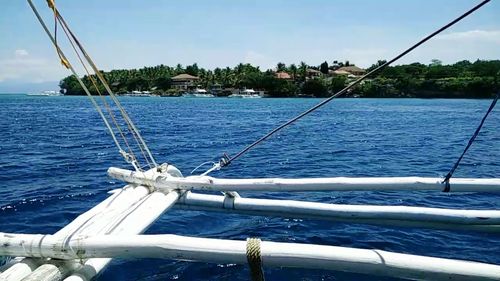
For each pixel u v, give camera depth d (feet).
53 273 11.77
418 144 72.13
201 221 24.56
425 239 21.65
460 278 10.55
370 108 233.35
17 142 68.28
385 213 19.11
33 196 30.81
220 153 59.47
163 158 54.19
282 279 16.26
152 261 18.03
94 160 50.70
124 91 581.94
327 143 73.51
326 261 10.98
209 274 16.92
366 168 47.62
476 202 29.94
